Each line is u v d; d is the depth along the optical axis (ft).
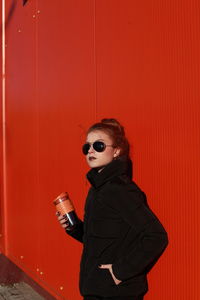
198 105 7.53
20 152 17.34
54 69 13.75
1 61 19.77
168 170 8.32
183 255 7.89
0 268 18.53
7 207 19.13
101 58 10.77
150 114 8.84
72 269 12.51
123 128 9.72
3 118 19.65
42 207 14.94
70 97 12.62
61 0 13.14
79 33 11.96
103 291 7.75
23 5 16.66
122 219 7.77
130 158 9.51
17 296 14.83
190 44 7.70
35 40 15.39
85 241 8.38
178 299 8.01
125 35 9.71
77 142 12.19
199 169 7.52
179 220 8.00
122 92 9.86
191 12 7.66
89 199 8.39
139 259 7.36
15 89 17.85
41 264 15.06
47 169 14.47
